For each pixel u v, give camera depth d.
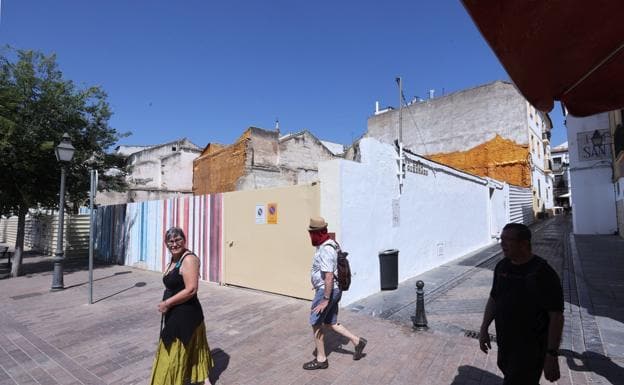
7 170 10.77
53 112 11.20
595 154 20.06
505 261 2.91
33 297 8.66
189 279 3.56
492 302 3.13
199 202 10.05
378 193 8.28
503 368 2.75
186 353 3.54
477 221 15.59
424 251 10.52
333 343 5.19
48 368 4.70
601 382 3.88
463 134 28.98
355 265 7.36
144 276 11.08
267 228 8.16
